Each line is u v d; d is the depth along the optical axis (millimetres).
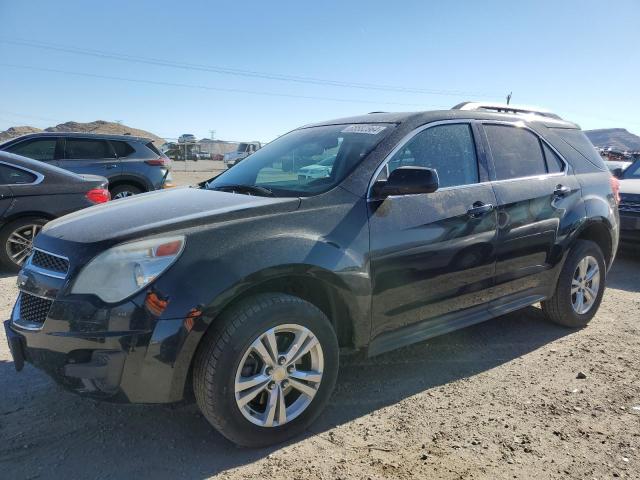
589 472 2711
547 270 4453
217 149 41156
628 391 3604
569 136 4941
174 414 3291
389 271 3330
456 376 3852
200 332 2625
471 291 3881
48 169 6875
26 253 6695
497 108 4652
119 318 2574
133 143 10750
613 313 5348
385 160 3477
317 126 4367
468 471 2707
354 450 2896
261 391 2869
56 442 2975
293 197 3234
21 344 2895
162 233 2732
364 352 3346
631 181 8359
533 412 3318
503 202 4000
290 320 2861
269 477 2660
